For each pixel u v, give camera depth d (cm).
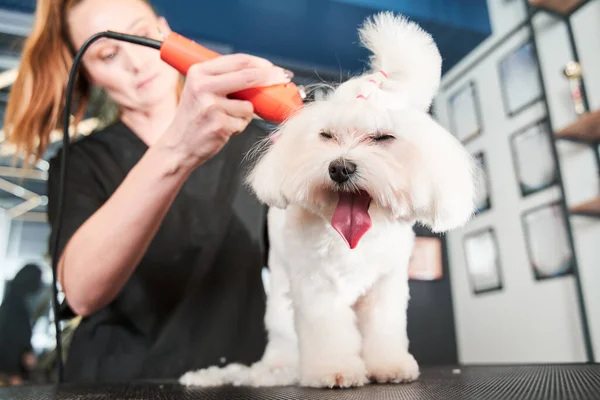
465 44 314
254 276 155
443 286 347
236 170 162
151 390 88
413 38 99
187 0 249
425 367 140
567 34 256
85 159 151
